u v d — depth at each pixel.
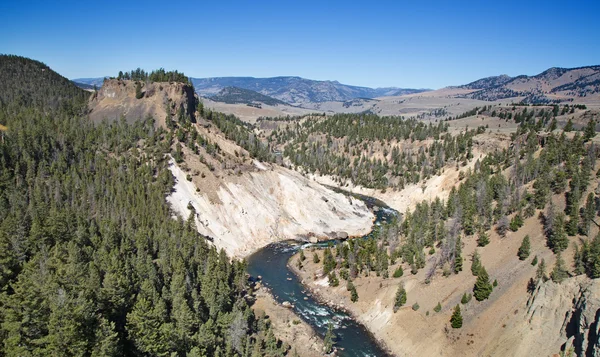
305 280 114.31
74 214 101.38
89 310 58.91
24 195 112.69
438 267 100.75
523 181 129.00
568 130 171.38
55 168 130.00
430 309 89.50
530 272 85.88
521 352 72.62
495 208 114.25
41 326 56.75
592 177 110.44
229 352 71.19
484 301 85.38
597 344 61.72
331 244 137.12
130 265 85.38
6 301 57.50
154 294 74.94
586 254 78.44
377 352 83.81
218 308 82.88
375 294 99.38
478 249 101.81
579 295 71.25
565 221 93.94
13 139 137.88
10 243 79.19
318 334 88.62
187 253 100.44
